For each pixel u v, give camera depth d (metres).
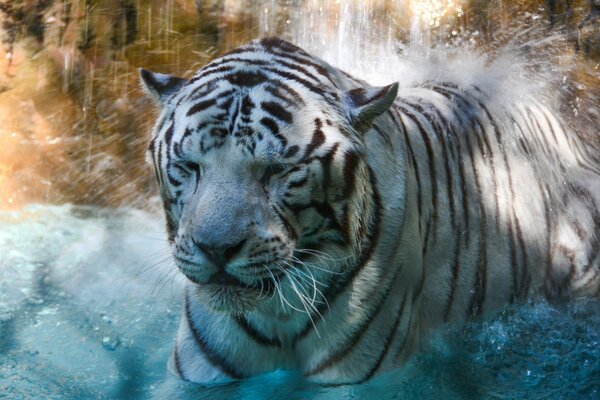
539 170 5.55
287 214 4.08
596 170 6.00
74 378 4.81
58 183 7.22
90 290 5.96
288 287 4.31
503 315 5.25
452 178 4.98
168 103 4.36
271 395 4.53
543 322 5.30
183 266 4.07
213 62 4.38
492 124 5.42
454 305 5.01
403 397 4.52
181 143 4.09
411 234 4.54
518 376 4.86
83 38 7.25
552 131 5.90
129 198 7.18
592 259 5.58
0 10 7.18
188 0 7.26
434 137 4.97
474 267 5.05
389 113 4.68
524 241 5.32
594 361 5.02
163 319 5.61
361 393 4.51
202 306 4.59
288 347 4.64
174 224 4.32
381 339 4.51
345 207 4.20
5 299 5.78
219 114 4.06
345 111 4.23
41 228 6.80
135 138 7.23
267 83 4.14
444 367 4.83
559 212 5.58
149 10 7.25
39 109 7.24
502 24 7.21
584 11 7.15
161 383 4.73
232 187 3.98
